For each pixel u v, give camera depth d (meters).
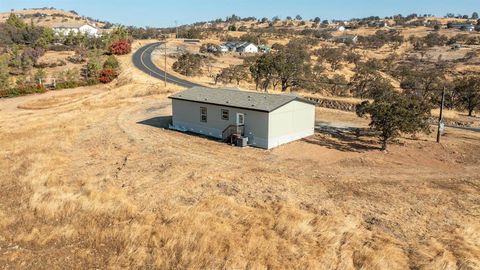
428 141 24.73
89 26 143.00
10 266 11.16
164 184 17.23
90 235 12.78
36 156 21.44
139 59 80.12
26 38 96.75
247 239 12.21
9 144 24.47
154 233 12.71
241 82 60.41
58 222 13.75
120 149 23.33
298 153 22.56
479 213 14.26
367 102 26.75
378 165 20.19
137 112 35.78
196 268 10.91
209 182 17.31
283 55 52.34
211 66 76.94
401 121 21.89
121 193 16.00
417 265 10.82
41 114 36.12
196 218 13.47
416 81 53.97
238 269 10.77
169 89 48.00
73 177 18.34
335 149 23.30
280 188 16.70
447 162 20.73
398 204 15.05
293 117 25.05
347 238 12.35
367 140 25.36
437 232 12.81
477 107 41.31
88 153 22.53
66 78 59.44
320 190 16.58
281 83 54.97
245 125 24.66
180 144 24.59
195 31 143.38
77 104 41.22
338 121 31.45
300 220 13.45
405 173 18.95
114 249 12.05
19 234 12.80
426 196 15.88
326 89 52.97
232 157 21.73
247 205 14.99
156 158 21.36
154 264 11.17
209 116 26.91
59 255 11.76
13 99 47.72
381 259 11.00
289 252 11.59
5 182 17.70
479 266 10.74
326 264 11.00
